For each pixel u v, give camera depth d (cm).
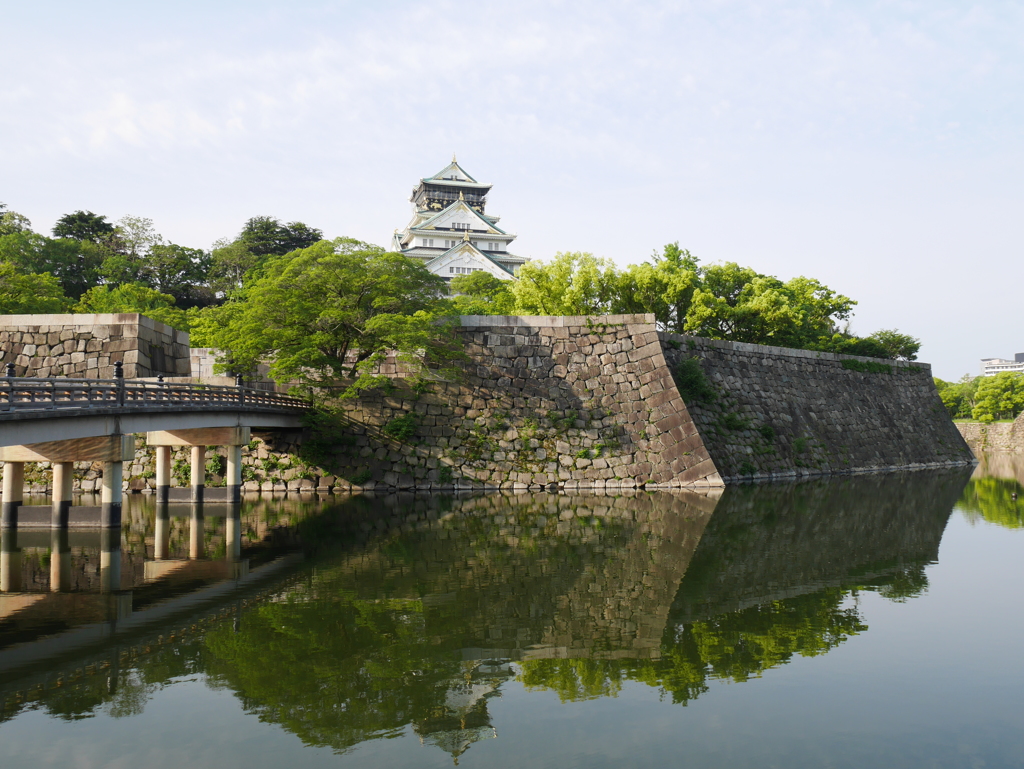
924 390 4750
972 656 819
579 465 2600
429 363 2714
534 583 1158
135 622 955
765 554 1402
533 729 635
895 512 2059
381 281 2475
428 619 961
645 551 1424
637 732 629
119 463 1622
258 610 1009
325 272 2430
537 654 827
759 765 570
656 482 2592
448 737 620
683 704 688
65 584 1178
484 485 2544
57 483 1681
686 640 874
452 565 1299
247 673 771
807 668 782
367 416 2647
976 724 646
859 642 869
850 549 1467
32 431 1270
